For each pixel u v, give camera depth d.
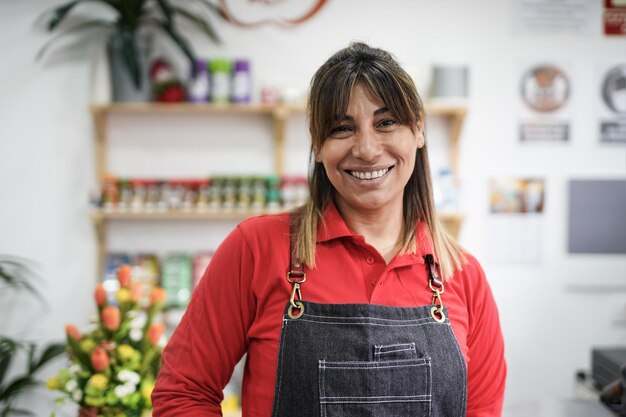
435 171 2.97
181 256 2.88
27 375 2.58
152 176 2.93
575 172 2.98
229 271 1.18
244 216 2.76
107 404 1.76
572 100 2.96
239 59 2.84
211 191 2.77
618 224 3.00
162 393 1.16
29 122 2.87
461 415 1.17
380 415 1.10
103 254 2.91
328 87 1.13
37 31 2.84
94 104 2.73
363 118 1.12
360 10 2.91
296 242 1.20
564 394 3.02
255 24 2.90
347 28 2.91
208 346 1.17
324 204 1.26
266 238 1.20
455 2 2.92
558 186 2.98
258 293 1.17
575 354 3.02
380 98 1.12
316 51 2.91
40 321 2.91
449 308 1.22
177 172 2.94
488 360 1.29
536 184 2.98
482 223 2.98
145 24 2.84
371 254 1.21
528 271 3.00
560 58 2.95
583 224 2.99
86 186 2.91
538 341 3.01
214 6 2.85
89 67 2.87
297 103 2.78
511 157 2.97
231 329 1.18
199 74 2.75
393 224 1.26
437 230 1.28
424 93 2.93
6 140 2.87
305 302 1.15
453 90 2.77
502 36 2.93
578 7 2.93
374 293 1.17
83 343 1.79
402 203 1.29
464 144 2.97
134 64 2.65
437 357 1.14
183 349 1.18
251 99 2.88
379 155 1.13
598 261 3.00
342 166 1.17
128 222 2.94
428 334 1.15
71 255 2.92
